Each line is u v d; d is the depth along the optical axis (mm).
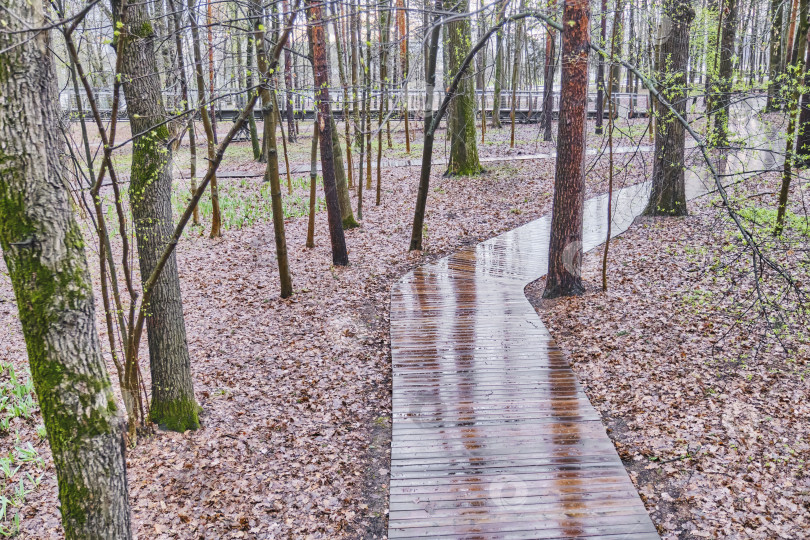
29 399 6766
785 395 6578
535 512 5141
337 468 6105
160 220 6250
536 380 7527
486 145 26500
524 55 37688
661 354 7871
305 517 5379
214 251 13523
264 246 13977
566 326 9219
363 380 8008
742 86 8875
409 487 5547
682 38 12219
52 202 3191
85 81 3932
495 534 4906
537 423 6527
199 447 6352
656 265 11023
